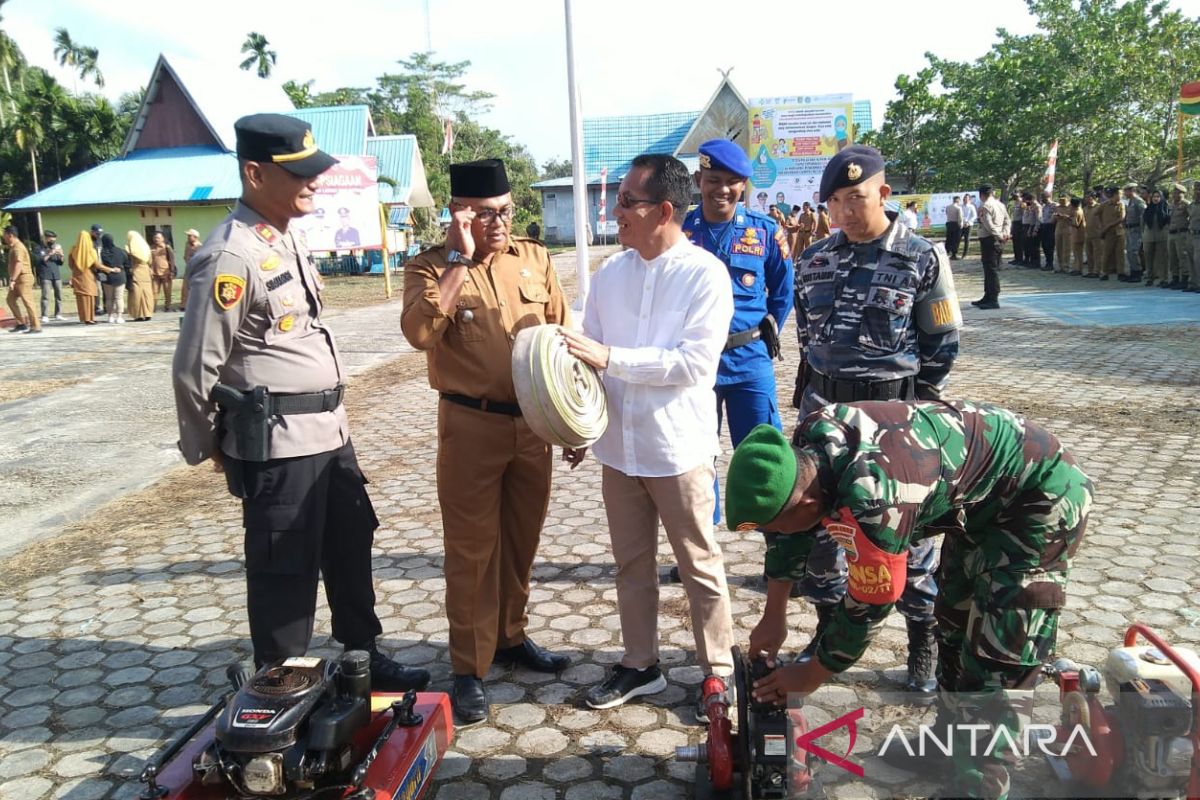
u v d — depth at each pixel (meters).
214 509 5.90
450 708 2.90
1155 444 6.32
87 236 16.89
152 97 31.25
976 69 32.44
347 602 3.35
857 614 2.17
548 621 4.03
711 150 4.06
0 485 6.61
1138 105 29.06
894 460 2.12
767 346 4.32
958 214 24.28
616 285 3.23
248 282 2.84
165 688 3.57
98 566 4.93
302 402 3.00
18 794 2.89
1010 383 8.48
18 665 3.79
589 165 50.78
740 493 2.04
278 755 2.22
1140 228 17.11
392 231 31.11
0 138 45.94
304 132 2.95
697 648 3.18
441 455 3.23
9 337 15.23
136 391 10.17
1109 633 3.66
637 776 2.88
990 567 2.39
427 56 61.19
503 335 3.19
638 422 3.03
